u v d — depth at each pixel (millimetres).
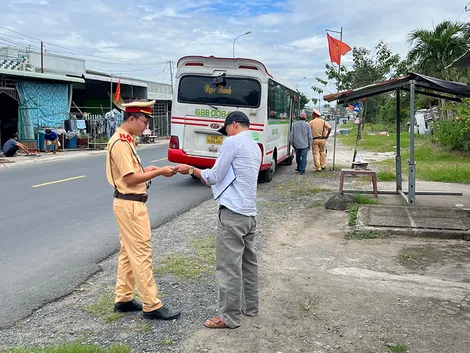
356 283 5055
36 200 9719
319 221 7883
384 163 16719
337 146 26812
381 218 7594
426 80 8250
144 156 20359
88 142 24875
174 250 6156
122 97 34000
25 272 5434
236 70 11211
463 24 25188
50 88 23250
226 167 3871
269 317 4199
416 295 4715
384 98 37375
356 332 3918
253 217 4004
